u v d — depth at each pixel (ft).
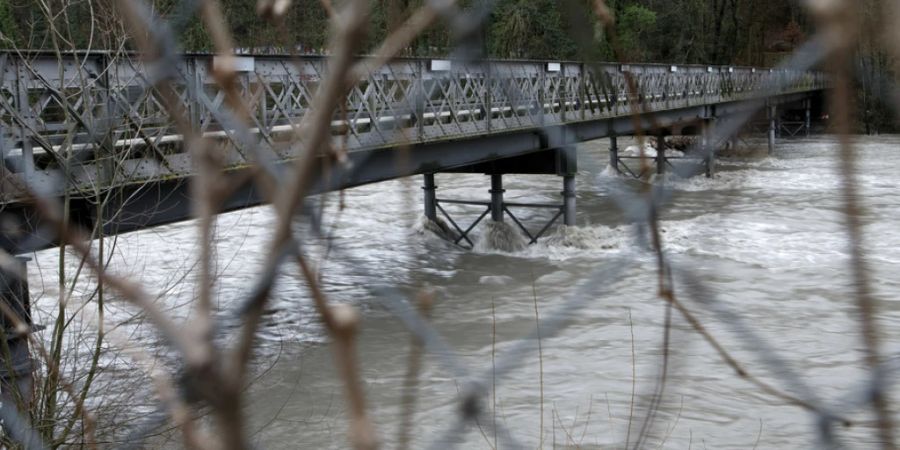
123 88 25.32
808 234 66.69
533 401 32.55
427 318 2.89
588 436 29.12
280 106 34.83
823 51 2.25
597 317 42.98
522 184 103.86
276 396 32.78
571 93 62.03
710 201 81.51
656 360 3.61
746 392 31.78
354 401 2.12
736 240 63.00
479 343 42.09
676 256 3.25
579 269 59.31
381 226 74.02
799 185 91.30
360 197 90.33
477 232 74.18
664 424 29.55
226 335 2.18
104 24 27.07
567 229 67.41
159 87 2.40
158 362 2.53
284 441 29.12
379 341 38.83
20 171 23.63
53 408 16.30
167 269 42.55
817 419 2.81
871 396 2.66
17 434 4.91
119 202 28.63
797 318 44.70
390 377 34.53
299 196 2.25
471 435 24.08
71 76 27.25
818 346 39.45
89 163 25.66
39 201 2.43
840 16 2.19
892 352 2.60
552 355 37.86
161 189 31.22
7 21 25.94
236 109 2.39
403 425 2.87
